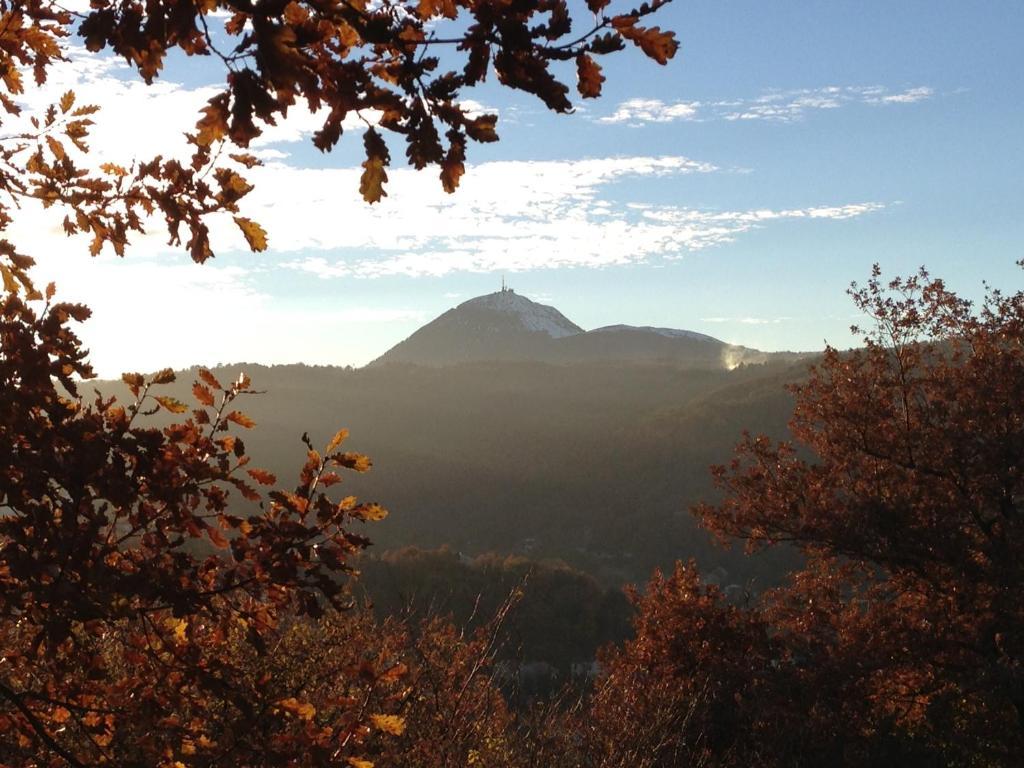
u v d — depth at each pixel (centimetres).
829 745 1309
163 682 301
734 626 1541
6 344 267
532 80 209
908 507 1483
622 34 205
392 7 219
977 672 1348
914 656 1417
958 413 1512
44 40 298
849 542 1489
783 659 1505
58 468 263
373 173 219
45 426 272
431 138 217
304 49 217
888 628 1434
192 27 203
